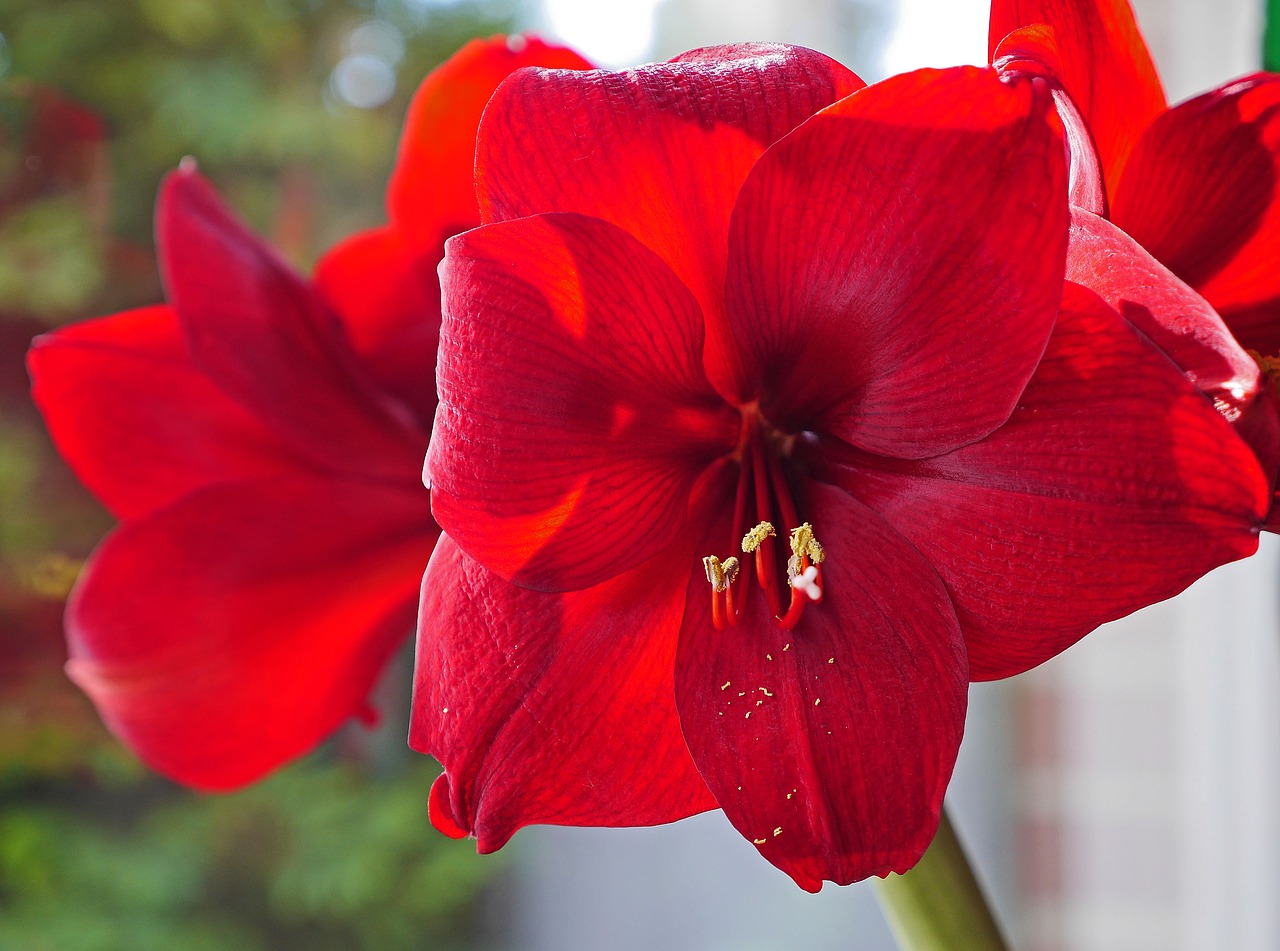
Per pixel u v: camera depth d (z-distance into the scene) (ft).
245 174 4.89
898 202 1.11
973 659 1.20
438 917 5.25
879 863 1.17
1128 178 1.23
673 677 1.23
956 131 1.09
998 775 3.99
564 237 1.13
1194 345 1.12
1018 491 1.15
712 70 1.18
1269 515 1.14
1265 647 2.88
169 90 4.81
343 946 5.30
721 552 1.26
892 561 1.20
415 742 1.23
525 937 5.22
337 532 1.53
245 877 5.24
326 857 5.18
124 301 2.88
